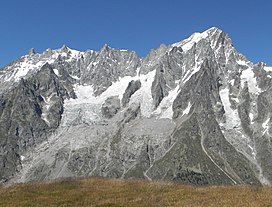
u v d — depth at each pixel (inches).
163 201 1790.1
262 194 1802.4
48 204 1825.8
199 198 1796.3
